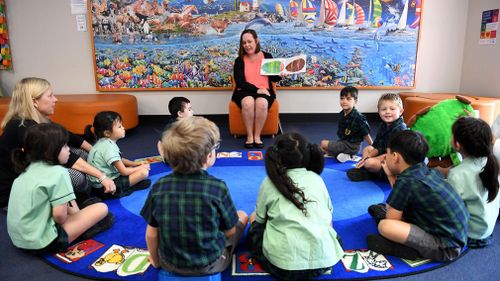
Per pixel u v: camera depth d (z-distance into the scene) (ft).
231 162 9.93
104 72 14.25
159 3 13.74
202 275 4.60
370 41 14.48
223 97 14.74
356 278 5.00
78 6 13.84
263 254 5.08
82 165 6.87
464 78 14.98
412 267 5.23
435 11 14.57
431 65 15.05
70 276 5.12
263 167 9.48
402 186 5.16
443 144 7.84
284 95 14.89
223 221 4.56
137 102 14.53
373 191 7.88
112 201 7.46
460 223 5.15
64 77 14.46
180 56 14.23
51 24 13.99
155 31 13.96
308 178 5.07
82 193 7.04
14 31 14.01
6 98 13.64
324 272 5.02
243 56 12.73
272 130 12.57
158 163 9.95
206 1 13.80
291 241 4.74
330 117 15.17
